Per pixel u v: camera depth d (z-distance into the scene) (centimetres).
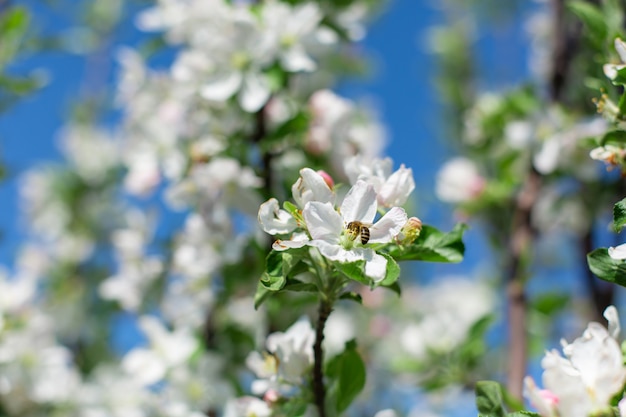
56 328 116
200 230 69
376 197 42
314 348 47
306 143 69
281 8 68
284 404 50
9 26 78
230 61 67
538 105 81
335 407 49
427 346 81
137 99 74
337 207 43
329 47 69
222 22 67
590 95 74
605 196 79
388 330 106
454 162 87
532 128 77
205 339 73
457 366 80
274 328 66
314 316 70
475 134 88
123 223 129
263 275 43
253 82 67
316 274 45
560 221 83
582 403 40
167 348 67
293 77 76
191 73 68
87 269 125
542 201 82
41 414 78
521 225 78
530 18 102
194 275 71
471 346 77
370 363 100
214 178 66
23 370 76
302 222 43
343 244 42
